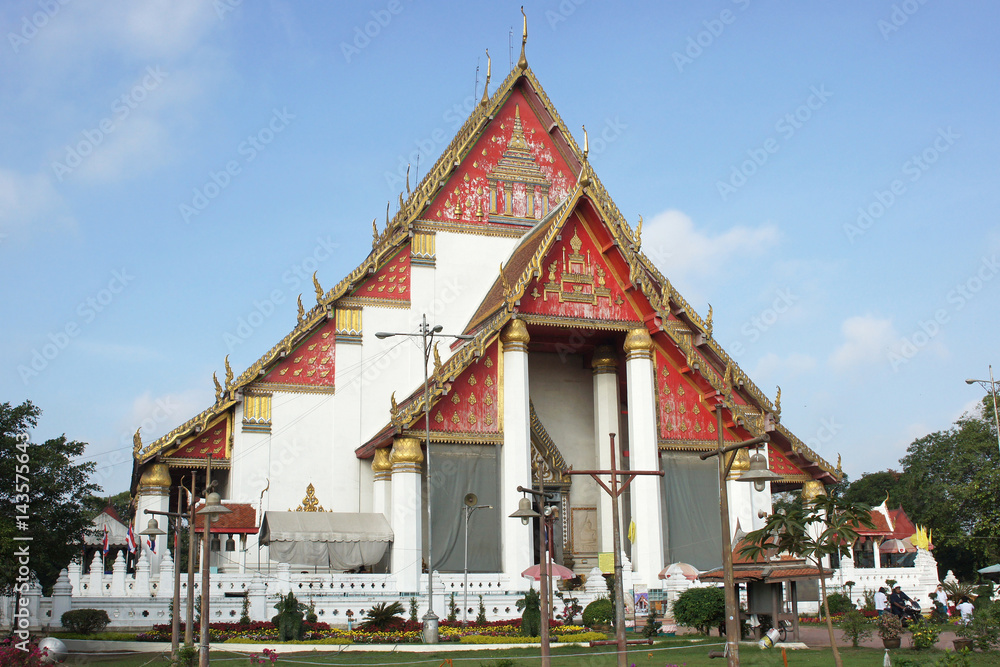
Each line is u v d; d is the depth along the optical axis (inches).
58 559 1078.4
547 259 1380.4
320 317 1444.4
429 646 940.6
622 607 718.5
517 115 1642.5
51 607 1018.7
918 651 831.1
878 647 872.9
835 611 1306.6
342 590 1171.3
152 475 1330.0
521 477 1285.7
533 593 1033.5
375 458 1353.3
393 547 1234.0
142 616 1039.6
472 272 1547.7
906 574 1438.2
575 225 1406.3
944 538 2101.4
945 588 1339.8
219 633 991.0
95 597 1043.3
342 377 1444.4
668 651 853.8
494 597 1192.8
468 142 1587.1
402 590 1190.3
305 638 978.7
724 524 645.3
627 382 1400.1
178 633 825.5
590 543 1451.8
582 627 1085.8
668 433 1417.3
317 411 1423.5
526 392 1322.6
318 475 1400.1
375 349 1471.5
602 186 1604.3
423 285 1518.2
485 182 1594.5
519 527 1263.5
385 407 1454.2
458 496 1277.1
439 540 1256.2
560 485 1441.9
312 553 1224.8
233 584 1124.5
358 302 1480.1
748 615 952.3
